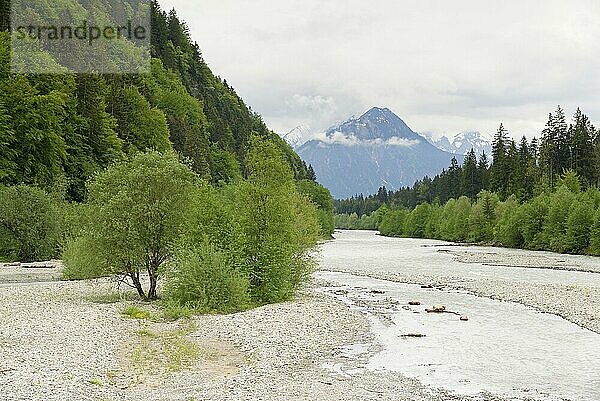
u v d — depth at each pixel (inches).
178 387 675.4
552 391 706.2
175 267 1234.0
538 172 4717.0
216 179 4416.8
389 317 1215.6
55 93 2497.5
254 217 1366.9
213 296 1193.4
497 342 977.5
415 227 5915.4
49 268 1895.9
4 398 599.2
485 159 5890.8
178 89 5241.1
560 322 1168.8
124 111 3294.8
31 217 2080.5
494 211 4429.1
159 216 1290.6
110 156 2824.8
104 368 734.5
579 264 2536.9
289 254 1390.3
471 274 2108.8
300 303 1334.9
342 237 5984.3
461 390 705.0
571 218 3240.7
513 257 2945.4
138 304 1234.6
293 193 1681.8
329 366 807.1
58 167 2449.6
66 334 912.9
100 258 1290.6
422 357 868.6
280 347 901.2
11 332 915.4
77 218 1579.7
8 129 2266.2
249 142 1450.5
